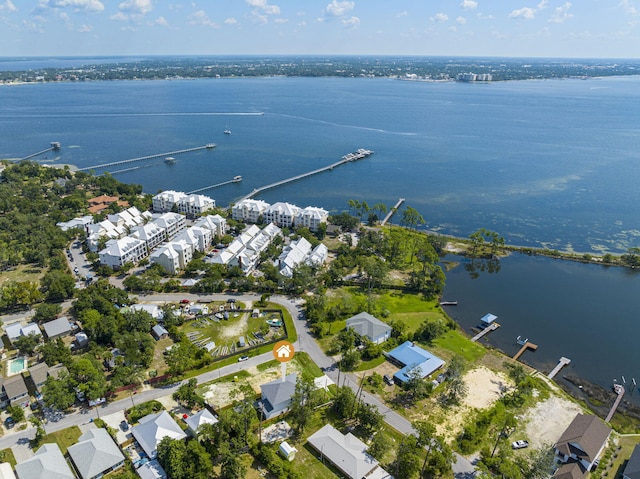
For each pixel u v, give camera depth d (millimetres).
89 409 136875
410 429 133000
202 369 156250
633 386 160375
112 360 155625
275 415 136500
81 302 182000
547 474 111062
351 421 136375
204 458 112625
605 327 195125
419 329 181625
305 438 129250
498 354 173000
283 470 115062
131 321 171625
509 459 122188
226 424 122188
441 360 162875
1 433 127125
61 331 171250
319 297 191875
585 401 151875
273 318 188875
